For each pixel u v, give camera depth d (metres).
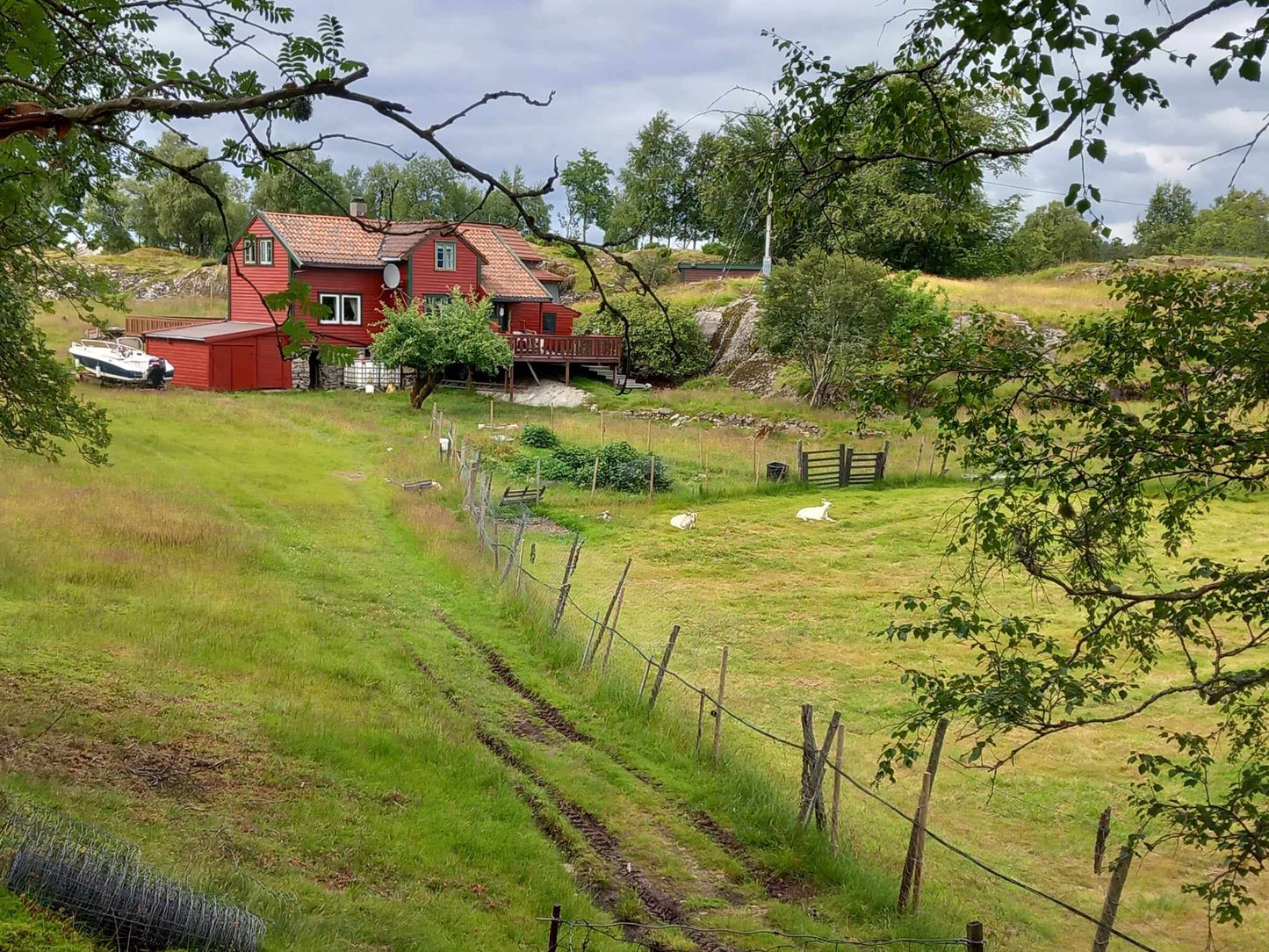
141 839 8.75
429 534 25.45
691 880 11.35
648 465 33.94
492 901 9.92
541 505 31.27
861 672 19.08
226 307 70.88
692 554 27.09
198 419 39.62
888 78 6.71
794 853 12.05
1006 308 49.84
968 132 6.62
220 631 16.36
